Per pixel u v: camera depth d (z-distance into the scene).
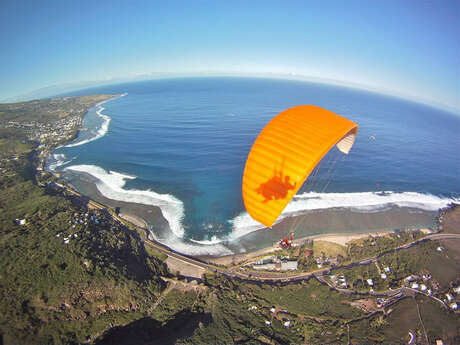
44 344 26.75
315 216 53.34
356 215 54.44
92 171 73.81
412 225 52.28
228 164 75.94
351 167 77.12
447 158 94.38
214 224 50.75
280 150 13.49
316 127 14.09
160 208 56.00
